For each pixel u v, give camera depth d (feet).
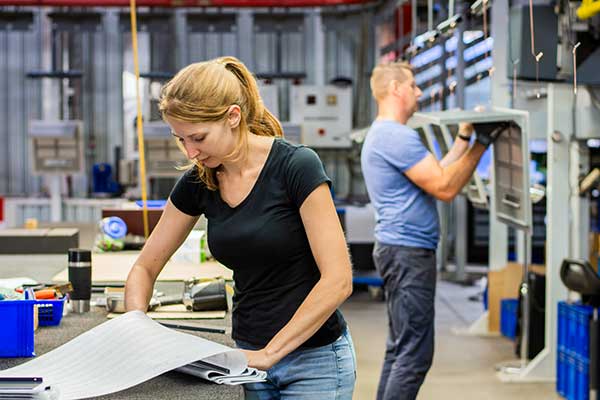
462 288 28.73
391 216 11.76
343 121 31.78
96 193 33.42
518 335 18.51
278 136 6.47
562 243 16.10
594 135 15.39
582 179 15.89
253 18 31.83
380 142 11.79
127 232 13.53
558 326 15.64
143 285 6.70
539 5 12.11
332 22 31.76
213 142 5.67
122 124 35.29
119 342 5.73
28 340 6.22
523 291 17.21
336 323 6.53
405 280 11.70
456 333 21.44
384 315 24.64
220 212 6.29
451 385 16.43
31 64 35.27
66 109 35.32
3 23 31.24
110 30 35.27
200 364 5.59
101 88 35.35
